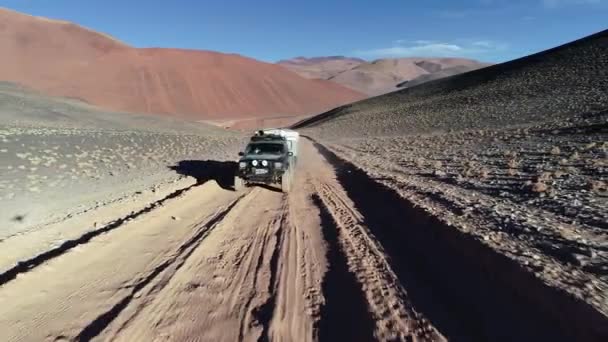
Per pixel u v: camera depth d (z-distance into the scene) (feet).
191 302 16.84
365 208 34.27
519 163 46.26
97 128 128.06
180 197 36.65
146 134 118.11
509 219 23.16
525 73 200.44
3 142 63.82
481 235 20.30
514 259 16.62
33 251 22.34
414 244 23.38
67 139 80.53
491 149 66.44
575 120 87.45
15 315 15.40
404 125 172.45
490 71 257.34
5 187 36.42
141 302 16.63
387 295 17.15
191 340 14.19
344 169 62.03
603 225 20.74
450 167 50.39
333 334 14.53
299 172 59.72
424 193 33.88
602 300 12.60
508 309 14.56
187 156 79.92
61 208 32.07
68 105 171.42
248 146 46.01
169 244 24.04
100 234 24.67
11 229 26.13
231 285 18.52
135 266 20.49
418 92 285.64
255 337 14.33
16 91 170.30
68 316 15.47
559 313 13.03
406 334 14.15
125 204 33.22
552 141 66.54
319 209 34.42
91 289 17.75
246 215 32.01
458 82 266.77
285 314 15.87
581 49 196.75
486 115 139.44
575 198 26.99
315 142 142.72
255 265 21.02
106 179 45.91
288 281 18.97
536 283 14.56
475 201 29.07
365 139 143.23
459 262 19.26
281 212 33.14
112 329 14.56
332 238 25.63
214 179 50.62
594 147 50.57
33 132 83.10
